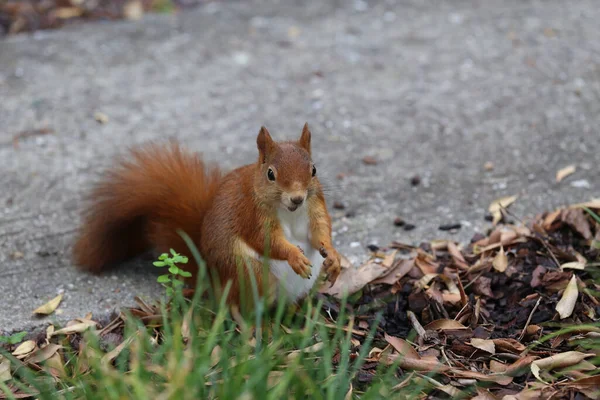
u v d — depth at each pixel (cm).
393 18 1559
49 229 998
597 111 1220
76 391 690
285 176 730
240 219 766
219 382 667
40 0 1623
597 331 753
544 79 1318
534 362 720
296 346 757
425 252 927
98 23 1552
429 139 1175
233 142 1184
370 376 718
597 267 856
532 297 826
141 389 618
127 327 795
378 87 1323
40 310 842
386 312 832
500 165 1102
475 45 1440
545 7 1584
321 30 1513
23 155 1149
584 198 1014
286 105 1279
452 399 688
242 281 763
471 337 781
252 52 1437
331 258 764
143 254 948
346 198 1048
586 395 676
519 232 925
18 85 1323
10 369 761
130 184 873
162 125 1226
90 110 1262
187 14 1589
